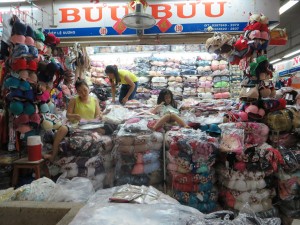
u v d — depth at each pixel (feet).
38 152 9.50
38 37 11.31
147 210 4.29
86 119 11.58
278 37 15.83
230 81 23.81
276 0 16.17
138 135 9.20
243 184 8.59
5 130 10.85
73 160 9.28
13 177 9.48
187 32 16.52
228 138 8.98
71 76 16.12
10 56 9.93
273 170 8.79
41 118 10.67
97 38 16.88
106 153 9.92
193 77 24.76
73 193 6.30
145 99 23.54
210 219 4.29
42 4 16.74
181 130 9.53
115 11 16.67
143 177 9.26
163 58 24.94
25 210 5.28
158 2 16.44
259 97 10.82
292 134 10.30
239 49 11.55
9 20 9.82
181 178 8.71
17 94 9.94
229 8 16.31
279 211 9.61
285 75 46.21
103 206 4.48
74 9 16.75
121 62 25.04
